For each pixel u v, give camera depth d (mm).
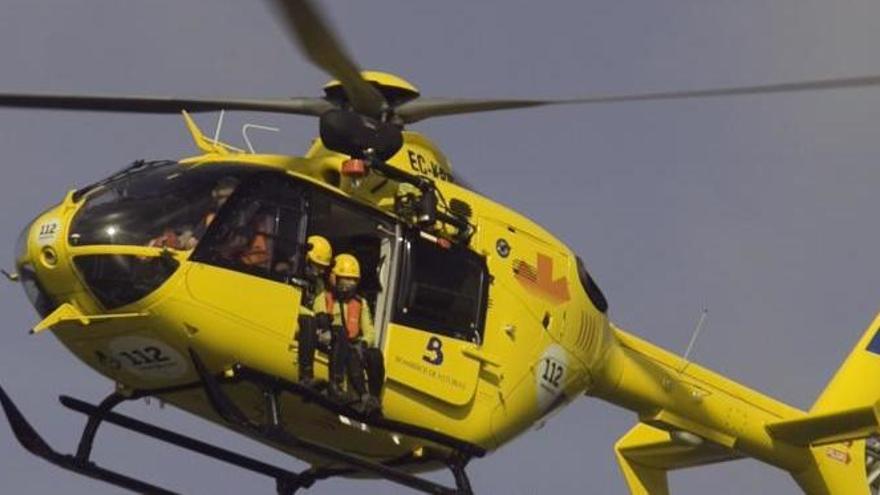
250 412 64125
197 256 60656
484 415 67062
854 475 83625
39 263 61156
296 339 62094
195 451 66062
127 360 62469
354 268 62750
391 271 64250
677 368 78000
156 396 64000
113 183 62750
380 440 65500
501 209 69062
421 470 67875
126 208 61219
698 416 78562
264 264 61750
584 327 71312
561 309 69938
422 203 64688
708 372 79188
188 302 60469
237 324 61156
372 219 64312
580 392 73062
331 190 63719
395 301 64125
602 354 73250
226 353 61406
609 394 75875
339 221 63969
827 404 85000
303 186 63188
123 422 64812
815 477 82500
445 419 66000
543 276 69438
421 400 65125
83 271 60500
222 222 61344
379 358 63344
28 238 61719
